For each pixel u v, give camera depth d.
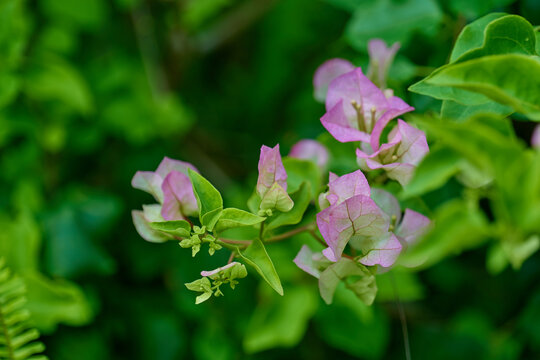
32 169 0.92
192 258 0.89
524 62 0.62
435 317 0.95
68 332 0.86
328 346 0.92
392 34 0.75
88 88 0.98
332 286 0.64
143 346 0.89
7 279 0.78
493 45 0.63
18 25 0.86
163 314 0.90
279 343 0.89
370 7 0.76
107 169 1.01
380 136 0.66
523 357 0.89
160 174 0.66
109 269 0.85
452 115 0.67
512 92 0.63
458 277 0.93
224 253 0.88
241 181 1.18
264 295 0.87
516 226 0.77
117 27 1.05
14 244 0.82
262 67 1.21
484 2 0.71
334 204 0.63
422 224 0.66
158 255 0.92
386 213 0.65
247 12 1.15
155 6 1.07
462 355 0.89
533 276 0.90
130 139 0.98
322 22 1.13
